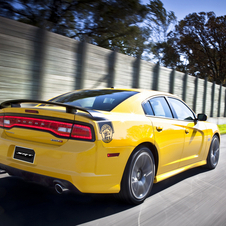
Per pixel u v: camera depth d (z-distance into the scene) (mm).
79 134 2387
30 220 2371
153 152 3191
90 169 2375
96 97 3299
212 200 3285
